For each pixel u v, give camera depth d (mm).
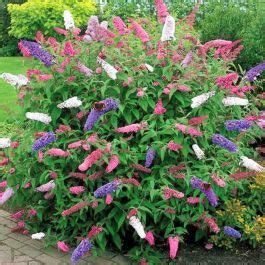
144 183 4016
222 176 4004
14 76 4293
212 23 7188
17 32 13070
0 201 4395
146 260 3918
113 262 3969
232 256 3982
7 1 15422
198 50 4473
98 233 3869
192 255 3998
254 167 4059
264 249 4066
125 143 3914
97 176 3945
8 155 4449
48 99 4156
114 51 4285
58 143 4145
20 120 4656
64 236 4242
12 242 4324
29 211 4387
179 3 11062
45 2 12594
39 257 4066
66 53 4129
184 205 3996
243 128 4078
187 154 4035
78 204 3824
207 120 4129
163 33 4133
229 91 4316
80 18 12555
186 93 4207
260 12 7352
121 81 4160
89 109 4156
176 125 3889
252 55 6598
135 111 4117
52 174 4078
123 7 11164
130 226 4160
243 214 4137
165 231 4012
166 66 4207
